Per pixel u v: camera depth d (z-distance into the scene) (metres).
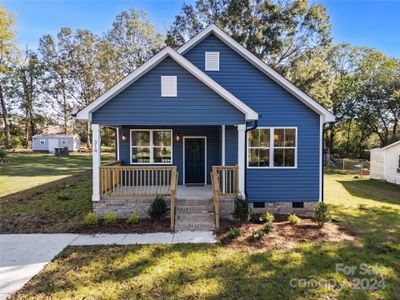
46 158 29.16
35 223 8.21
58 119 41.88
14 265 5.53
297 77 21.28
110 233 7.35
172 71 8.34
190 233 7.37
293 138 9.71
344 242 6.83
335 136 40.56
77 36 37.31
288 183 9.70
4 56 34.38
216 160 11.38
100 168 8.52
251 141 9.70
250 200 9.70
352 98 35.16
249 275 5.10
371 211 10.33
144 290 4.60
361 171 21.98
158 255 5.95
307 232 7.59
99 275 5.11
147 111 8.35
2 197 11.48
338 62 36.12
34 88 40.25
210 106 8.41
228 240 6.84
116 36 35.09
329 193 14.10
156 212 8.13
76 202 10.47
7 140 38.19
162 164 11.31
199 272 5.20
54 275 5.12
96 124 8.31
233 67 9.79
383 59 33.75
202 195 9.18
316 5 22.36
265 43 21.58
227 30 21.67
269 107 9.71
